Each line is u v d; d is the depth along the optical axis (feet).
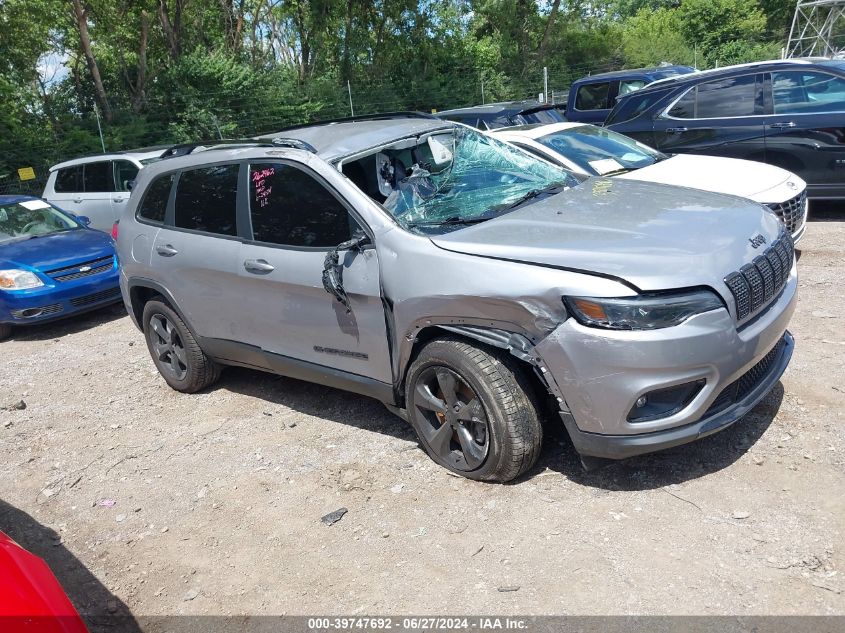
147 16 78.84
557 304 10.44
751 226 11.85
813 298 18.52
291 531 11.75
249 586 10.61
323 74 93.04
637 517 10.69
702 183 20.35
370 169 14.03
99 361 22.34
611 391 10.28
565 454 12.57
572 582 9.60
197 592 10.68
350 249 12.72
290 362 14.69
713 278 10.38
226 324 15.78
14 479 15.10
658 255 10.59
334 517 11.85
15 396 20.11
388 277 12.25
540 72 105.50
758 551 9.66
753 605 8.78
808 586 8.96
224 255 15.07
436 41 95.55
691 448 12.24
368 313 12.71
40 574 7.77
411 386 12.55
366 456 13.70
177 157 17.10
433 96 89.45
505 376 11.30
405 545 10.91
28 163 59.36
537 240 11.46
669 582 9.34
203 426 16.17
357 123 16.30
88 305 27.09
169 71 72.43
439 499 11.92
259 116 74.74
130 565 11.59
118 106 71.05
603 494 11.35
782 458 11.58
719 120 26.55
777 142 25.34
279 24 106.01
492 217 12.91
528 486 11.84
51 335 26.76
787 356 12.46
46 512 13.58
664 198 13.28
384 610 9.64
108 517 13.08
